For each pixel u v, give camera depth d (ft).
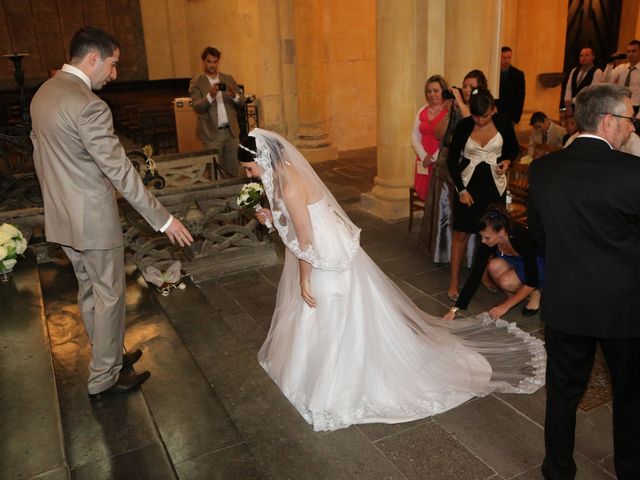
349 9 32.27
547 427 8.16
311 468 9.20
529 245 12.48
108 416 9.23
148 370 10.61
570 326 7.39
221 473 8.23
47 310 12.67
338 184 27.04
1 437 7.94
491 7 19.88
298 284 11.16
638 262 7.04
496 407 10.50
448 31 20.04
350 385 10.29
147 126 34.22
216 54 22.80
